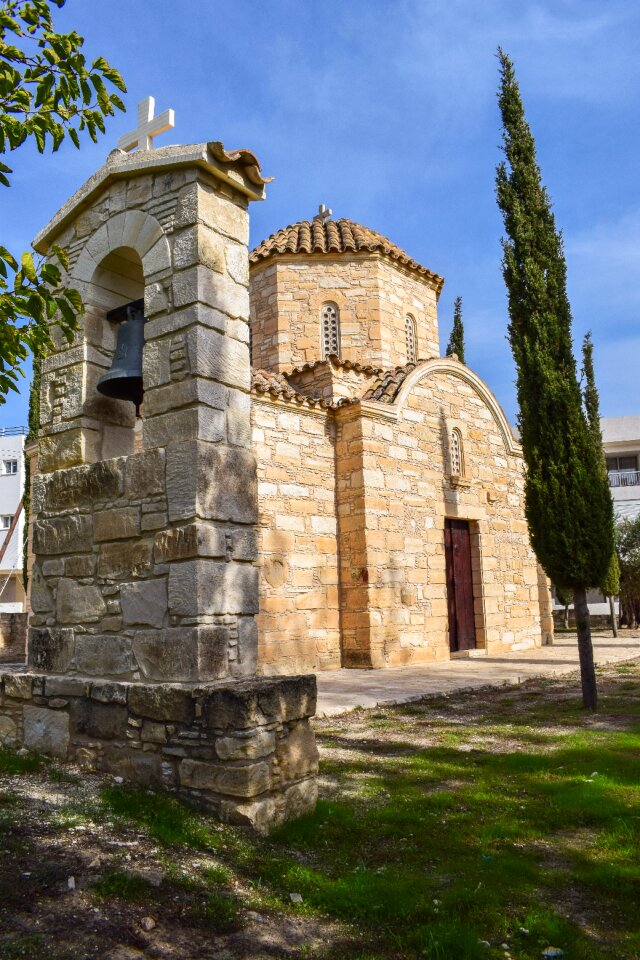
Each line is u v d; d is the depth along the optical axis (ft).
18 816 14.37
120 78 16.67
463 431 53.78
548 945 11.19
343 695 32.65
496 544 55.98
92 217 21.12
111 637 18.16
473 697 33.81
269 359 55.06
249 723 15.02
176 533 17.03
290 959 10.57
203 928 11.18
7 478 119.14
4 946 9.87
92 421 20.67
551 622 63.16
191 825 14.62
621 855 14.53
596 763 21.07
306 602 42.50
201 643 16.33
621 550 85.97
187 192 18.66
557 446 32.58
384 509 45.47
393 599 45.01
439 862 14.29
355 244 55.16
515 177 35.24
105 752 17.61
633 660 48.19
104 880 12.03
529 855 14.73
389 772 20.70
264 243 59.06
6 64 15.43
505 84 36.22
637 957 10.85
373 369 50.29
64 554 19.79
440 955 10.66
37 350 15.05
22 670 21.11
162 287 18.72
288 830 15.31
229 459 17.87
